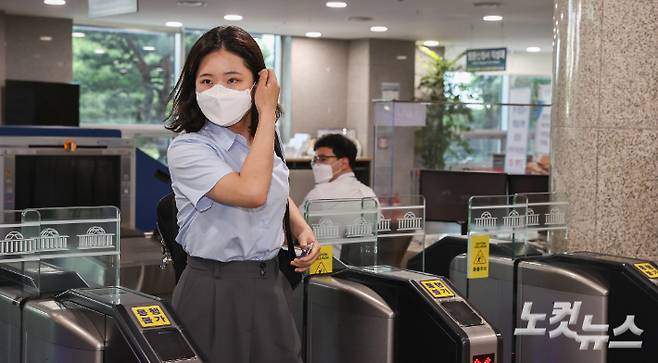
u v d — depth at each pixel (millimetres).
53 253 2486
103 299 2262
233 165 2230
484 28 11281
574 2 3881
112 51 11406
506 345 3498
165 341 2141
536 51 14820
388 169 7250
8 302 2510
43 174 4418
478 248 3389
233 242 2246
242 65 2172
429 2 8898
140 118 11672
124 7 7059
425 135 7258
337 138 4426
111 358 2213
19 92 9930
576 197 3875
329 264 3027
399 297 2801
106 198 4617
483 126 7332
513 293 3506
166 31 11688
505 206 3490
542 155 7422
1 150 4277
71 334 2271
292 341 2355
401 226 3238
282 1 8859
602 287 3305
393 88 12711
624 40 3779
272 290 2311
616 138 3805
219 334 2275
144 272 3111
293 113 12586
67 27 10523
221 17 10336
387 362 2793
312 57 12641
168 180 5078
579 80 3869
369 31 11680
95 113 11391
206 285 2277
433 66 13336
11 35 10203
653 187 3824
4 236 2486
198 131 2256
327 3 9016
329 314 2959
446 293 2754
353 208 3061
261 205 2111
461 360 2596
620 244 3824
